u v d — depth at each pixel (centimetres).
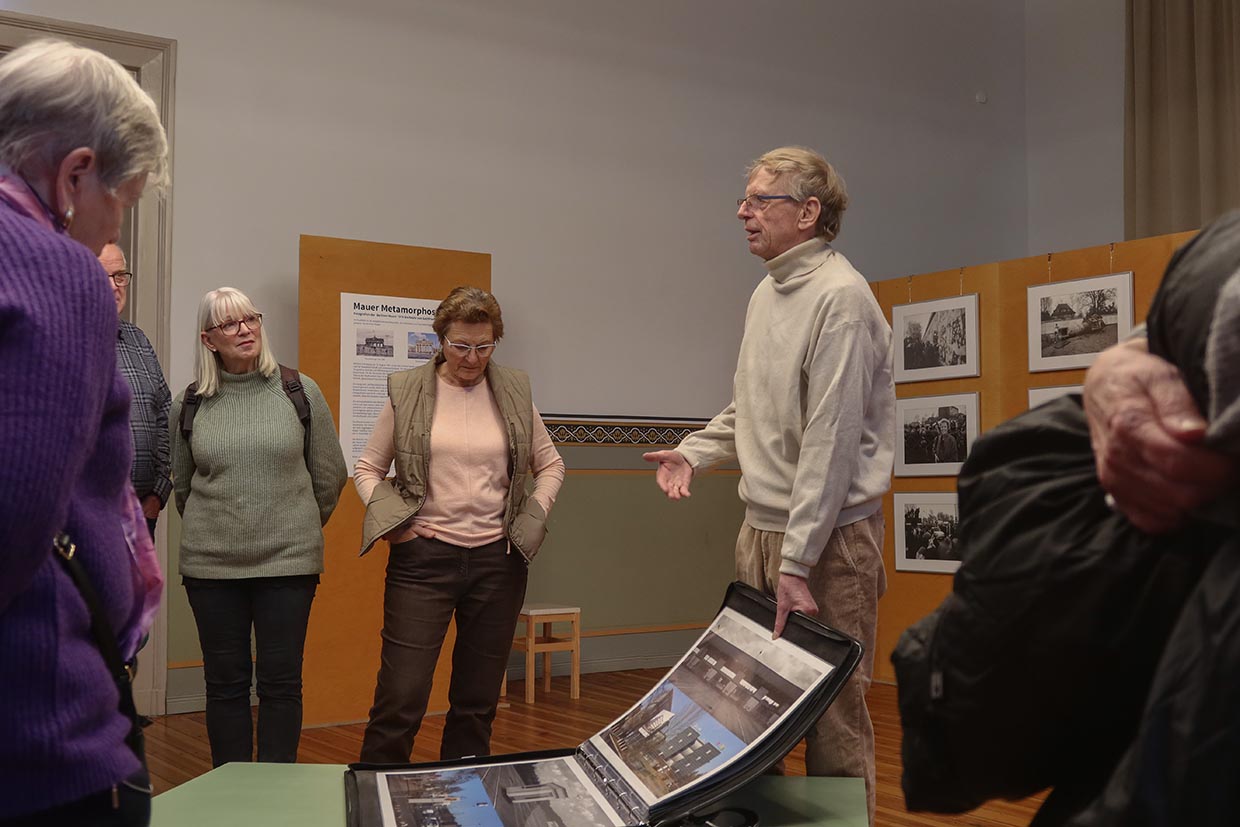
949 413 679
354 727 563
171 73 589
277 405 374
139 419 357
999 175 935
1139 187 846
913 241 884
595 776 195
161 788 423
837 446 237
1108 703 78
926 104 898
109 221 122
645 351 752
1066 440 82
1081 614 75
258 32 618
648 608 752
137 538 128
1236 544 67
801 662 195
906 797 94
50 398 98
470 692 354
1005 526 81
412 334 611
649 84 761
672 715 207
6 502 94
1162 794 65
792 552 234
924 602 684
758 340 266
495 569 352
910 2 894
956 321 679
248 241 611
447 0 680
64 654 105
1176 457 66
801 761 423
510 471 360
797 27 834
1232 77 802
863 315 245
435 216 672
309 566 367
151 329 580
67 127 114
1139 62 848
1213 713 63
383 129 656
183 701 585
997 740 83
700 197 780
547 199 716
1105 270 611
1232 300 63
